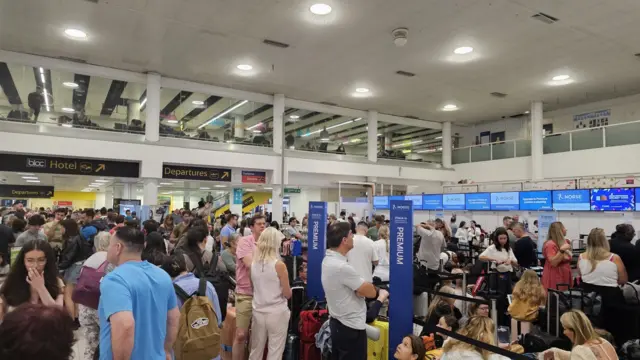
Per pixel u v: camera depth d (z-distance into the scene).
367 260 5.30
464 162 20.47
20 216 9.00
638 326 4.55
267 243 3.97
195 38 10.70
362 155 18.66
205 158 14.36
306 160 16.77
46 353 0.98
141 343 2.20
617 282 4.84
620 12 8.98
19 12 9.30
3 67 11.79
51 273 2.89
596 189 12.88
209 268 4.86
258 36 10.55
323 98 16.47
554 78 13.64
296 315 4.59
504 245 6.37
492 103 17.03
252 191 21.48
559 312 4.78
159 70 13.23
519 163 17.78
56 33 10.44
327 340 3.80
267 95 15.94
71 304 4.04
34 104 12.08
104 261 3.42
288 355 4.20
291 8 9.04
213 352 3.01
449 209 17.30
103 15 9.44
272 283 3.89
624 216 12.17
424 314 5.34
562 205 13.73
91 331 3.48
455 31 10.05
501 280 5.98
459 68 12.74
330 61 12.27
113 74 12.98
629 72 12.98
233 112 15.45
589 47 10.95
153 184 13.44
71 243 5.66
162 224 11.38
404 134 20.22
